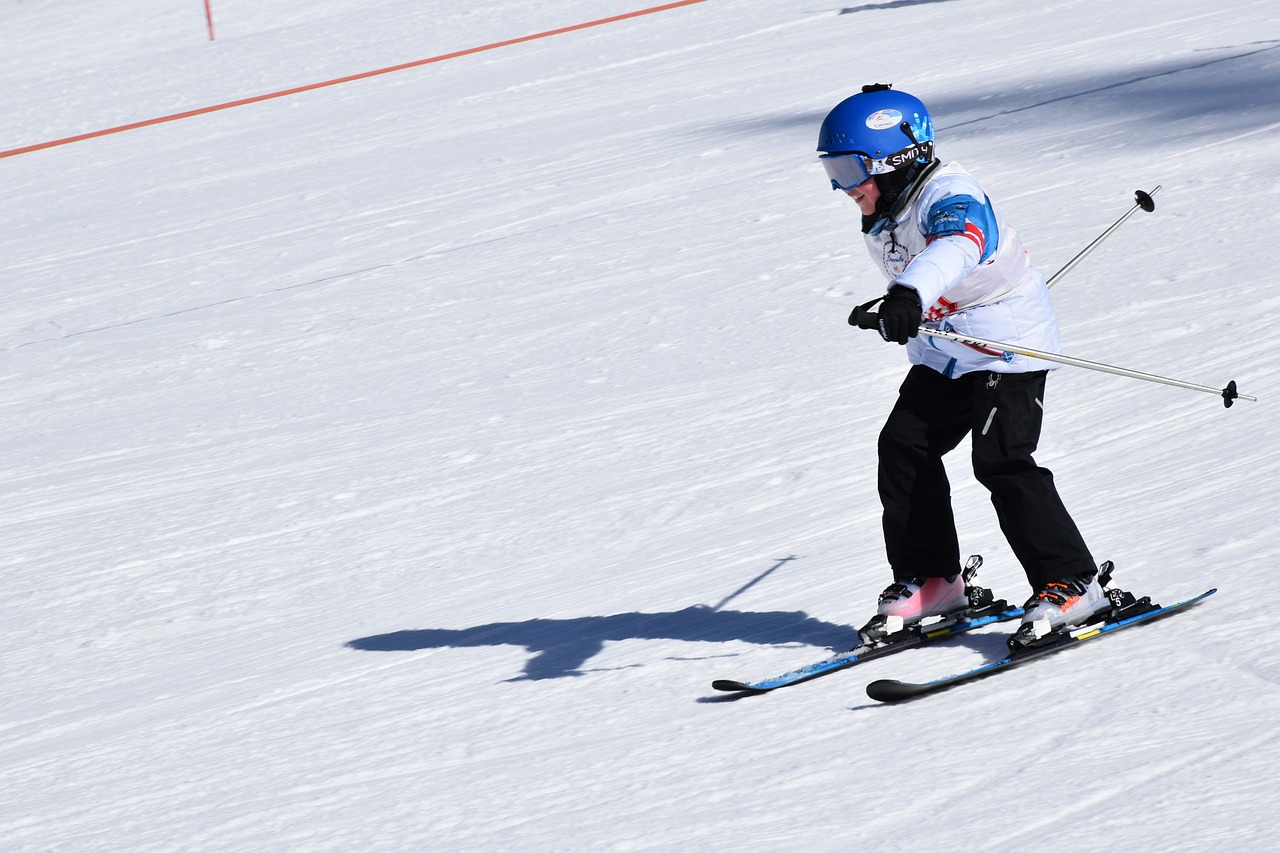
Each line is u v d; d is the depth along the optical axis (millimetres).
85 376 29266
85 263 40250
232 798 10242
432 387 24391
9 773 11727
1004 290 10133
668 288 27609
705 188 35812
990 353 10148
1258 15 45469
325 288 33125
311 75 72688
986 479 10391
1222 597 10602
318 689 12453
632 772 9414
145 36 97125
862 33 57812
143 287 36344
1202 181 26547
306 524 18438
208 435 23938
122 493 21344
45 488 22266
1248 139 29484
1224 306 19422
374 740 10930
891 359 21062
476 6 85312
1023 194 28438
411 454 20750
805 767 9008
